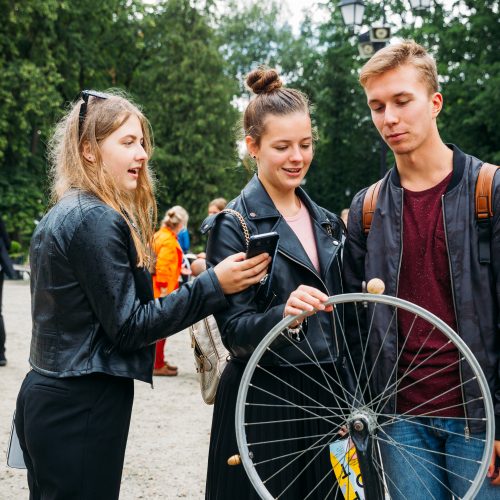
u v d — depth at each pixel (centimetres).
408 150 219
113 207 218
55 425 212
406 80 216
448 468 222
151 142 243
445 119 1942
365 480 199
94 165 224
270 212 233
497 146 1914
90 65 2453
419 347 221
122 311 208
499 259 210
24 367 729
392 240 224
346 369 236
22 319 1092
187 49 3139
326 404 231
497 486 214
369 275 228
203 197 3062
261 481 216
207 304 214
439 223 218
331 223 244
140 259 219
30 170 2378
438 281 219
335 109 3128
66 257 210
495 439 209
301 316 202
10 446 237
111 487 219
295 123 228
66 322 213
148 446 490
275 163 230
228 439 230
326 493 229
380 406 225
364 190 240
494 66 1811
